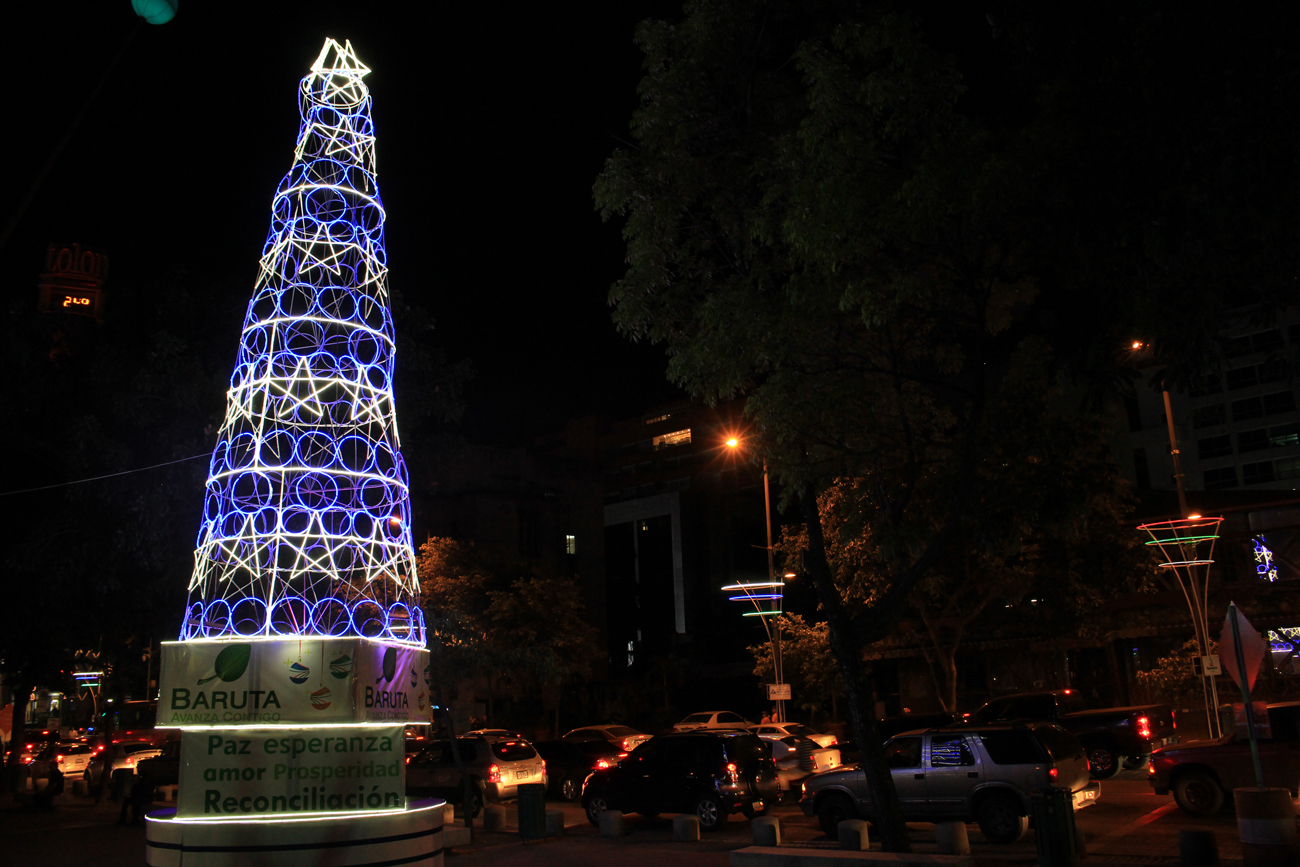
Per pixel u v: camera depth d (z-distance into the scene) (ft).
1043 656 123.54
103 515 63.05
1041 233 34.58
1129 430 245.04
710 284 43.65
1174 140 28.30
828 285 37.22
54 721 245.45
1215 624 112.47
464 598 137.18
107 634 82.74
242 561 34.19
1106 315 31.04
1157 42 28.84
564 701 165.17
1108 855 42.09
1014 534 39.09
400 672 34.55
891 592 39.81
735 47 43.21
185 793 31.37
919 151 36.63
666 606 294.46
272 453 38.88
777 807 70.23
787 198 39.63
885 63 39.19
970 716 79.56
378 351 36.60
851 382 38.37
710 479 313.94
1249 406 236.63
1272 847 33.60
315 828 30.96
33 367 66.74
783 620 102.83
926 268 38.75
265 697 31.42
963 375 49.44
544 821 54.95
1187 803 51.88
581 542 213.87
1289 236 26.09
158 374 57.93
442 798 72.18
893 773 50.75
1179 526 89.81
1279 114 24.82
